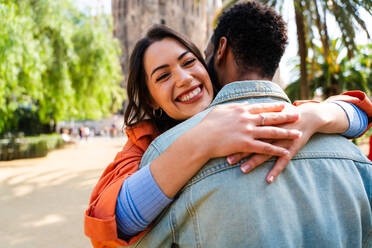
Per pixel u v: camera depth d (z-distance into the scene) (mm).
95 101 20656
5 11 8945
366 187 829
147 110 1300
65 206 5746
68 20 18875
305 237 694
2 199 6316
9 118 16312
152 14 45656
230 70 951
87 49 18906
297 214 693
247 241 646
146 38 1122
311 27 7367
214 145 688
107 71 20328
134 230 765
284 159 703
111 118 47969
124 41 52375
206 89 1113
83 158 15250
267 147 680
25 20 11109
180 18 47656
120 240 759
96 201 826
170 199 728
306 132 756
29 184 7945
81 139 32281
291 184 716
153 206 723
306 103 946
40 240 4035
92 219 747
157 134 1162
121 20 53750
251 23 876
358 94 1011
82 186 7637
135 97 1261
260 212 657
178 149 713
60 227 4531
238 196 665
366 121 971
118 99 27219
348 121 898
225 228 659
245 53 889
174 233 748
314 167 760
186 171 705
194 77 1076
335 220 715
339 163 793
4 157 14414
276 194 683
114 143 27312
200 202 695
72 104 18750
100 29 21000
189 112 1083
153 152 841
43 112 17703
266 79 916
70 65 17703
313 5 6984
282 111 778
